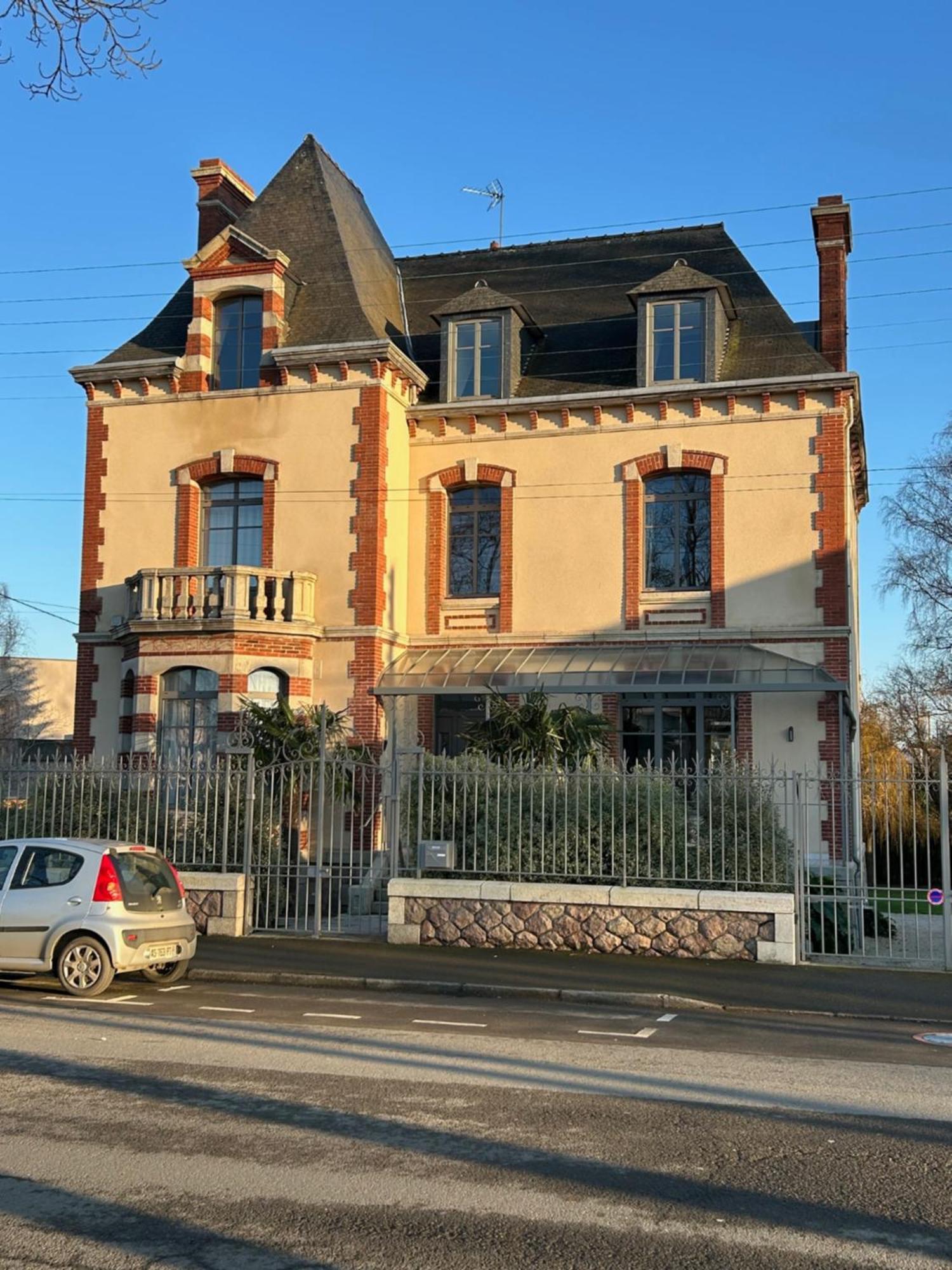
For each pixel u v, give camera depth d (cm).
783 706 2228
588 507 2408
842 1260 543
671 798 1593
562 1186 636
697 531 2373
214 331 2531
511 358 2473
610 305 2642
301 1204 605
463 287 2825
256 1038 1039
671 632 2330
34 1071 895
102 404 2555
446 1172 658
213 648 2255
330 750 1978
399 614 2447
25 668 5972
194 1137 719
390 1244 554
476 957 1537
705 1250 552
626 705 2325
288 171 2753
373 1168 663
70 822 1820
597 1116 779
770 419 2320
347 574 2353
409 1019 1175
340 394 2403
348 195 2855
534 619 2411
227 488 2497
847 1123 769
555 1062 952
